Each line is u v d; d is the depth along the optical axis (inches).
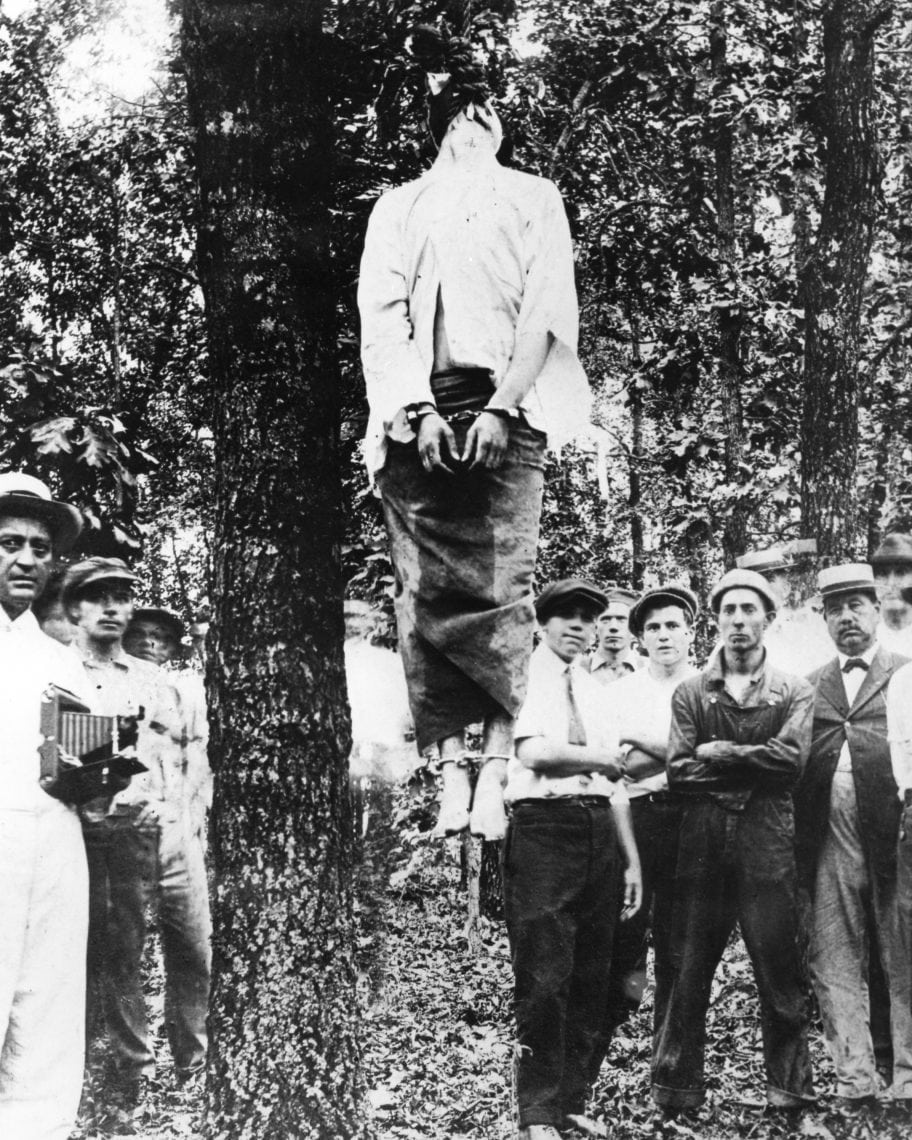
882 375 384.2
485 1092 189.6
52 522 191.3
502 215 117.3
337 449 155.6
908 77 348.2
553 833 173.5
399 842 206.1
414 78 186.1
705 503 405.7
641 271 397.4
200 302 402.9
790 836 183.8
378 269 118.6
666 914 188.7
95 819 202.4
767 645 243.6
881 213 341.1
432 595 110.2
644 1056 212.7
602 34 377.1
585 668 231.3
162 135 370.6
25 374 325.7
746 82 385.4
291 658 146.3
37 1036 173.8
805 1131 173.5
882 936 189.3
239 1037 142.3
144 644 242.8
